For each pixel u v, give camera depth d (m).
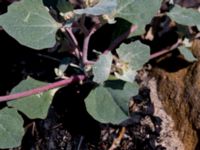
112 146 0.18
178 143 0.18
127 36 0.19
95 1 0.16
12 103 0.17
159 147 0.17
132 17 0.17
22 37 0.16
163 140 0.18
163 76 0.19
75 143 0.18
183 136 0.18
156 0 0.17
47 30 0.17
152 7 0.17
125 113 0.16
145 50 0.17
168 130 0.18
